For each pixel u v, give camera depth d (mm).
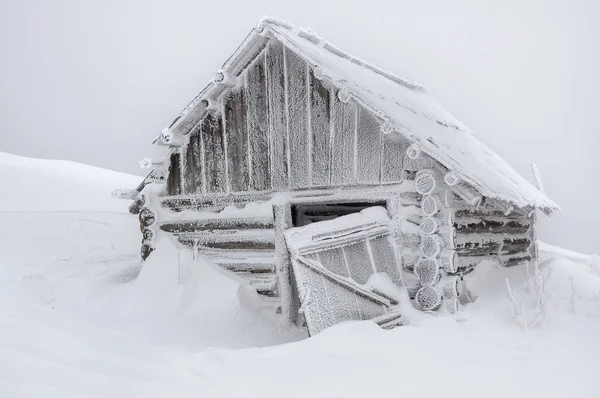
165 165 10055
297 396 4270
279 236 8930
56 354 4703
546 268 10594
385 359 5426
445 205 7566
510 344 6016
